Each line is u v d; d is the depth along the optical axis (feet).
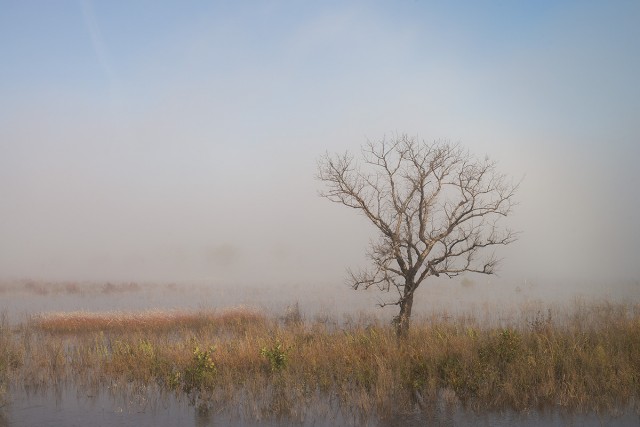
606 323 62.44
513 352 50.49
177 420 41.45
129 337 76.07
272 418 41.34
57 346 63.57
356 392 45.80
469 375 46.88
